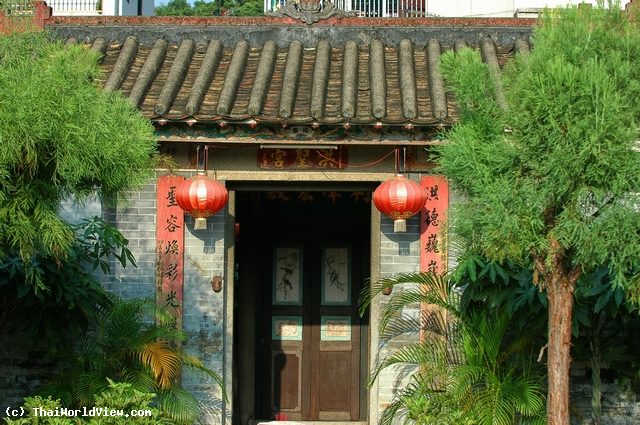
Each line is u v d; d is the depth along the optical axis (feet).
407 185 32.30
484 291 30.12
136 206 34.40
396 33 38.09
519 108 21.93
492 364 30.71
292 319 41.52
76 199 23.97
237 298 41.32
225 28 38.09
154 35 38.17
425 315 34.12
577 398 34.37
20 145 21.22
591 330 31.63
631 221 20.98
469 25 38.19
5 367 34.73
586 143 20.51
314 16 38.40
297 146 33.37
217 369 34.24
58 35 38.09
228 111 32.68
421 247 34.19
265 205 41.45
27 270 28.32
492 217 21.68
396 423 34.01
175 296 34.27
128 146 23.11
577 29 22.02
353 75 35.14
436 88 33.63
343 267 41.70
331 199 41.57
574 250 22.15
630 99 21.53
